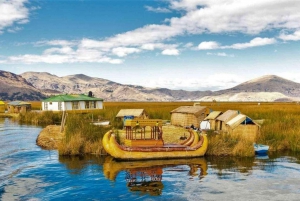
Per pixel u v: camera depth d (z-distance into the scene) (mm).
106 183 18656
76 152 26578
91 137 28625
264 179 19672
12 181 18906
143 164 23375
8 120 62688
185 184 18609
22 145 31812
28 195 16484
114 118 42969
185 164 23500
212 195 16781
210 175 20547
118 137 29125
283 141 29938
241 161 24625
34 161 24172
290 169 22141
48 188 17672
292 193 17156
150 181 19172
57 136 33000
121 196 16500
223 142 27703
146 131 33719
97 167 22359
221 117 35156
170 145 26797
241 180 19453
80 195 16594
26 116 61781
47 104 65438
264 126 33656
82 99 66438
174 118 42531
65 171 21250
